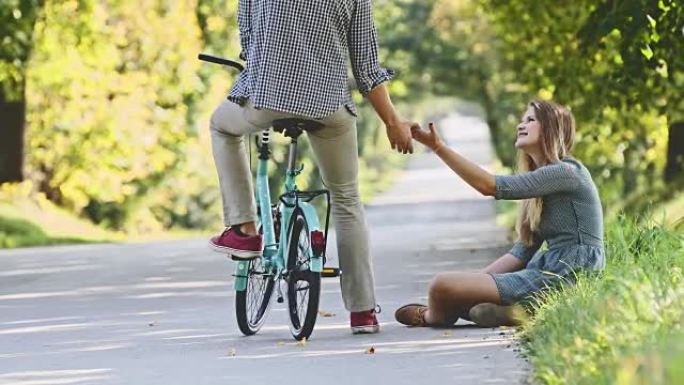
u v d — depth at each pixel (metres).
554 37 28.84
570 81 27.61
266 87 9.85
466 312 10.78
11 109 37.00
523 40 29.83
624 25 19.42
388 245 24.03
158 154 43.12
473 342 9.88
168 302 14.24
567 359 7.62
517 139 10.95
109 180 42.00
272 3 9.88
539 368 7.86
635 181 32.66
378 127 82.19
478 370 8.57
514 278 10.66
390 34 70.25
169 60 43.59
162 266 19.77
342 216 10.56
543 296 10.43
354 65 10.20
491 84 63.69
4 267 20.55
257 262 10.86
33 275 18.62
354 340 10.32
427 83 71.88
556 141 10.79
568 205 10.72
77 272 18.97
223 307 13.55
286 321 11.91
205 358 9.66
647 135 32.28
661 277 9.70
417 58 70.06
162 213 46.69
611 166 33.00
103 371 9.21
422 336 10.40
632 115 31.50
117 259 21.73
